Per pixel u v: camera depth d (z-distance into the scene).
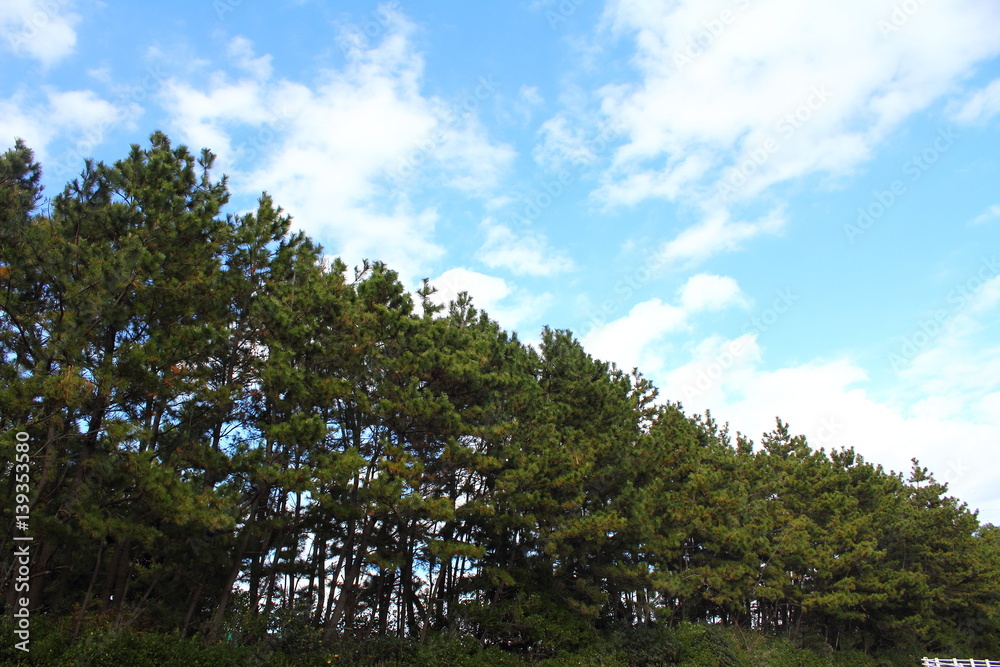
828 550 37.66
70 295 14.05
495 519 22.58
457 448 20.88
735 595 32.62
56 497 14.68
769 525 36.47
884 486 48.34
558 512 24.72
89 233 16.06
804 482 41.88
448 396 22.84
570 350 29.92
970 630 50.84
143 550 18.34
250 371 19.30
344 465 17.67
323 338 20.23
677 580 27.55
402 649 21.00
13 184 15.23
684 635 29.69
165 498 13.89
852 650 41.03
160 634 17.03
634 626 29.22
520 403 23.97
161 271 15.57
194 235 17.06
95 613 16.55
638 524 26.34
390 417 20.70
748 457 44.06
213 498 14.95
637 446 28.08
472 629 24.11
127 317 14.99
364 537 20.55
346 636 21.45
